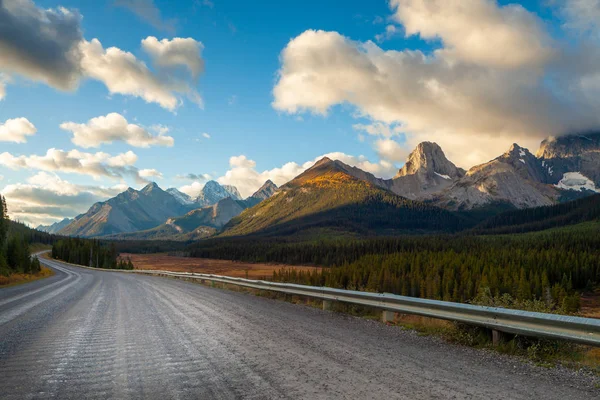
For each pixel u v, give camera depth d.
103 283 31.64
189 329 9.61
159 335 8.83
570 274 78.69
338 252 164.00
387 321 10.79
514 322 7.16
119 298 18.16
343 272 72.31
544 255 101.62
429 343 7.94
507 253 110.62
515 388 5.03
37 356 6.92
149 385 5.22
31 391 5.00
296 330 9.46
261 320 11.14
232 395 4.77
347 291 12.63
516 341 7.30
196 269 125.12
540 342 7.04
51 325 10.40
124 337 8.62
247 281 22.27
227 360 6.52
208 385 5.19
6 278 34.06
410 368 5.97
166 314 12.42
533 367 6.11
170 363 6.36
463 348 7.49
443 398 4.60
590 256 96.06
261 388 5.02
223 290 23.70
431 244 167.62
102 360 6.61
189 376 5.61
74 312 13.13
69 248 133.50
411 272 83.31
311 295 14.99
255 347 7.52
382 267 81.31
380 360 6.48
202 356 6.82
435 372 5.75
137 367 6.13
